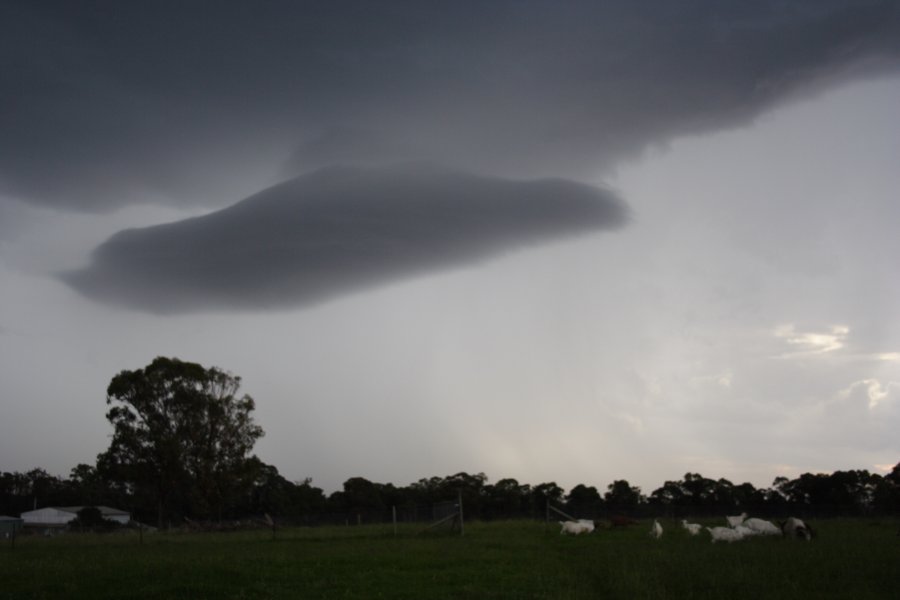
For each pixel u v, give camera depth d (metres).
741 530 30.67
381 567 24.70
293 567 24.86
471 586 19.95
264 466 88.94
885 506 77.19
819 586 18.25
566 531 39.09
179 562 26.97
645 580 19.53
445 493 112.50
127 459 77.62
